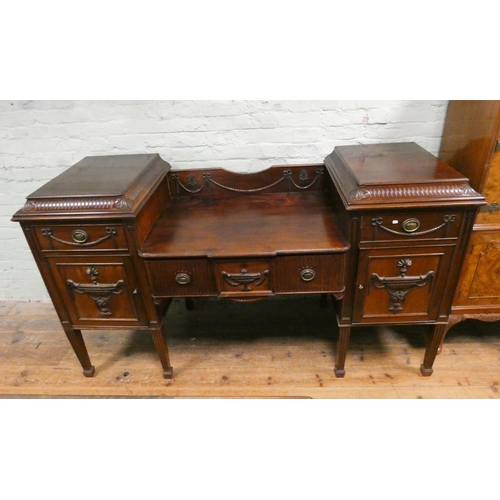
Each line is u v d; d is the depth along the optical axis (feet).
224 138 5.51
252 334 6.05
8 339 6.23
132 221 3.97
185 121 5.40
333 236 4.21
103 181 4.35
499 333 5.74
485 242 4.48
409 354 5.48
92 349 5.92
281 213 4.87
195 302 6.84
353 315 4.55
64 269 4.35
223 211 5.04
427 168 4.21
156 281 4.27
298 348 5.71
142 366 5.56
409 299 4.42
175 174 5.36
